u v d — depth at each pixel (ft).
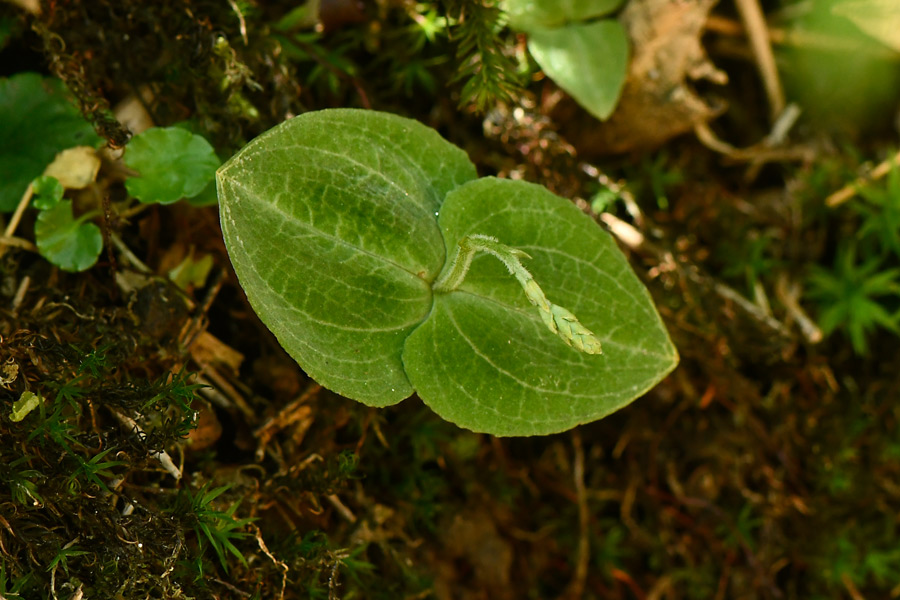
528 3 0.85
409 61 0.86
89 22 0.80
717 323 0.89
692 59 0.87
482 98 0.82
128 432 0.76
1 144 0.79
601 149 0.90
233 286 0.82
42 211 0.77
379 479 0.84
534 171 0.86
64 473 0.74
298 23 0.84
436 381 0.76
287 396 0.81
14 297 0.78
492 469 0.88
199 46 0.80
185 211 0.81
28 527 0.74
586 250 0.78
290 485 0.80
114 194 0.80
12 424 0.74
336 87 0.84
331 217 0.74
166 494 0.77
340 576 0.81
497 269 0.77
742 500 0.90
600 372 0.77
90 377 0.76
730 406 0.90
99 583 0.74
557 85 0.87
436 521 0.86
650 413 0.90
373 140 0.76
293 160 0.74
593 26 0.85
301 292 0.74
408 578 0.83
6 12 0.79
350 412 0.82
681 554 0.90
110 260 0.78
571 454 0.89
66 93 0.79
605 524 0.90
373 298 0.75
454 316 0.77
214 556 0.78
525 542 0.89
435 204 0.77
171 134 0.78
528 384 0.77
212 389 0.78
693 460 0.90
